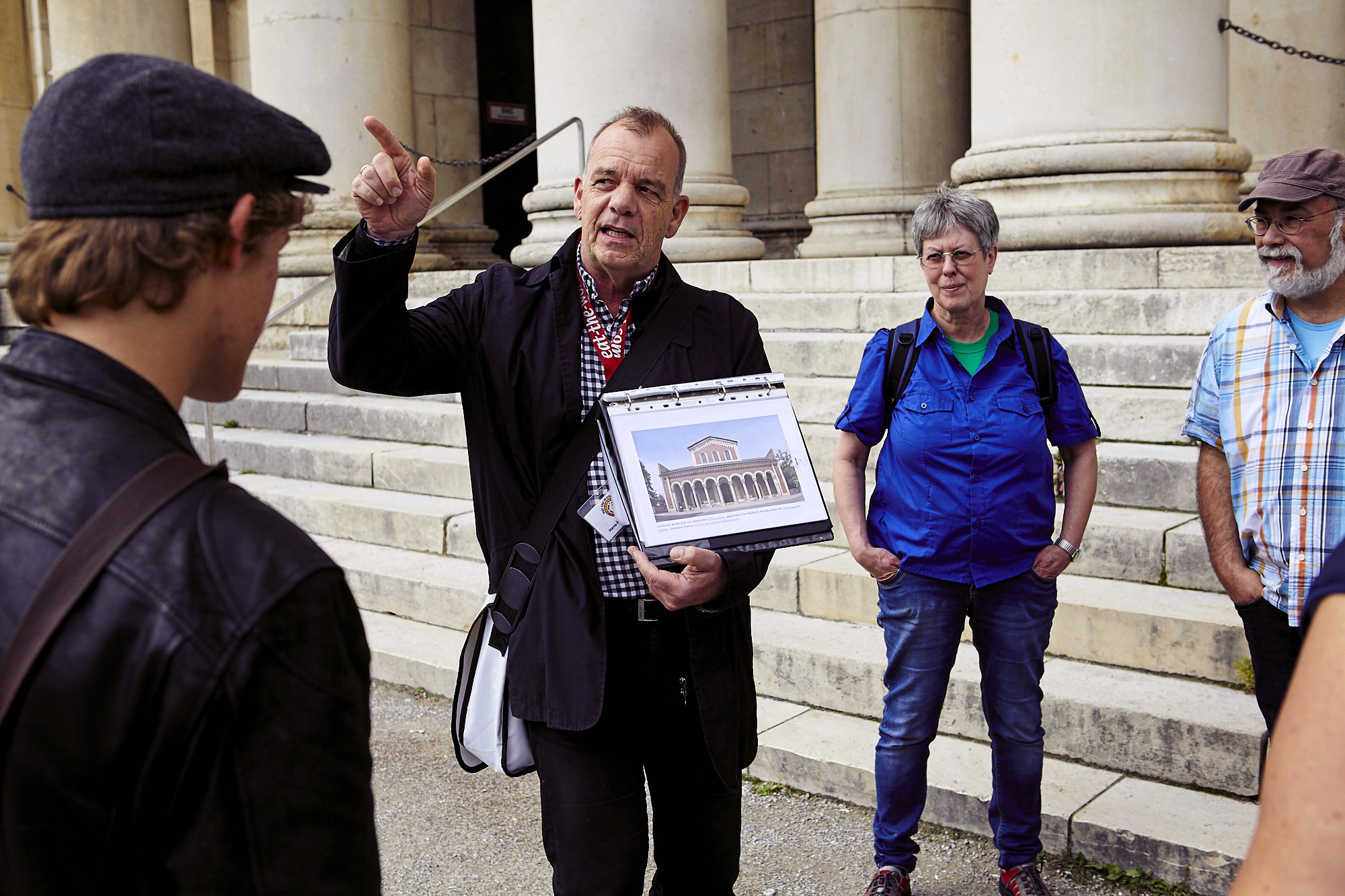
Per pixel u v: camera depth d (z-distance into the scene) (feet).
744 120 35.35
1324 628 2.60
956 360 9.27
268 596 3.06
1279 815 2.54
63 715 2.93
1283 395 8.13
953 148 28.63
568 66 23.71
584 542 6.88
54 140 3.14
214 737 3.00
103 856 3.03
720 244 24.61
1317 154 7.85
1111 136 18.95
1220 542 8.60
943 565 9.14
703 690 6.89
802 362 19.04
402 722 14.29
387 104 30.32
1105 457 14.23
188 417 25.64
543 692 6.71
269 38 29.91
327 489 20.75
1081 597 12.45
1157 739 10.69
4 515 3.05
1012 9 19.43
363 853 3.21
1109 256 18.25
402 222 6.06
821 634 13.52
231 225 3.30
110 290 3.15
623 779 6.84
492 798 12.27
